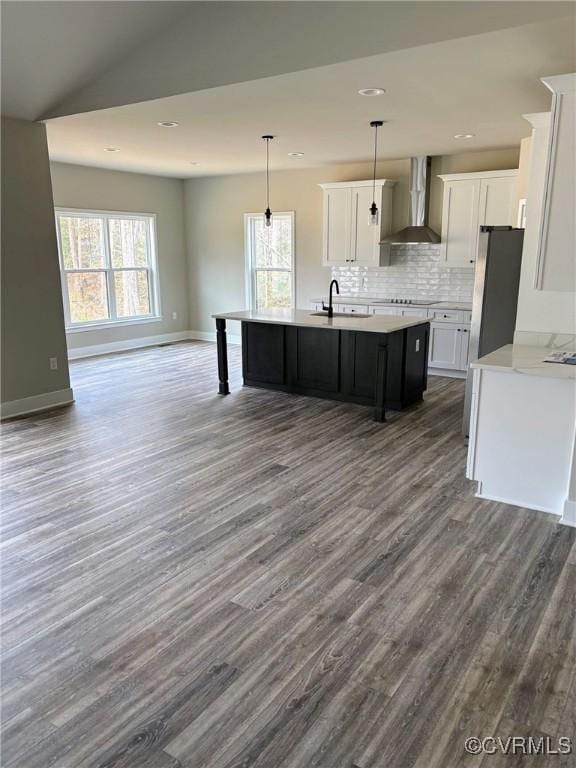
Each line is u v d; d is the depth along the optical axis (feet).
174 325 30.83
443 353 22.53
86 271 26.00
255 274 29.07
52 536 10.18
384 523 10.59
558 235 10.19
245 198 28.22
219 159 23.03
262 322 18.35
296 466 13.35
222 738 5.97
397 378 17.56
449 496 11.74
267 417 17.19
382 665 7.00
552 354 11.78
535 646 7.32
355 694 6.55
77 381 21.71
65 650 7.30
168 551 9.66
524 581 8.74
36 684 6.73
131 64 13.96
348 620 7.84
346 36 11.09
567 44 10.32
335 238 24.61
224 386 19.81
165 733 6.03
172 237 29.91
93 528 10.46
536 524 10.55
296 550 9.66
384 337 16.02
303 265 27.14
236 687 6.66
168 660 7.11
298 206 26.68
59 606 8.19
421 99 13.80
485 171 21.50
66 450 14.48
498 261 13.91
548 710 6.32
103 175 25.81
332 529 10.37
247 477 12.73
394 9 10.54
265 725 6.13
